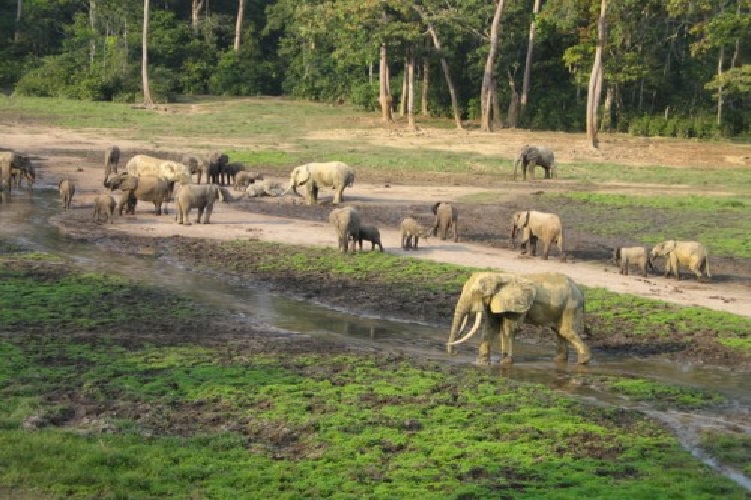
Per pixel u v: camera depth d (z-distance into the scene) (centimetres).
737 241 3353
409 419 1523
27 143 5628
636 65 7300
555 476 1316
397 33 7119
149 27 9656
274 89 10056
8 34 9706
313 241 3142
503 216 3800
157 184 3534
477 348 2102
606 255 3136
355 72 9181
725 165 5816
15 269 2561
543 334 2209
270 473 1302
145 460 1324
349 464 1345
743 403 1742
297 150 5788
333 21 8025
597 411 1612
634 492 1259
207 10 10638
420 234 3061
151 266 2802
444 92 8556
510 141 6681
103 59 8919
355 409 1566
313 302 2486
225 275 2736
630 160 5950
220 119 7406
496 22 7325
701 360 2053
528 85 8000
